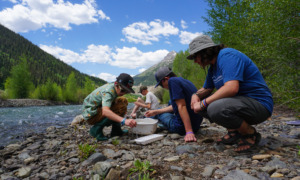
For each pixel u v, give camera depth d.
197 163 1.92
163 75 3.16
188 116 2.80
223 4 7.68
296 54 4.41
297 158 1.82
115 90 3.02
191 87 2.85
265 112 1.96
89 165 2.03
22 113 11.59
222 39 7.24
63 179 1.75
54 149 2.86
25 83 34.59
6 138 4.25
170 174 1.65
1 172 2.04
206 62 2.20
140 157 2.16
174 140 2.87
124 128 4.30
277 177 1.48
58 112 12.47
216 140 2.72
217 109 1.96
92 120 3.11
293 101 4.08
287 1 4.07
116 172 1.66
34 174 1.93
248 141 2.08
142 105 5.06
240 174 1.52
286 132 3.02
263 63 5.21
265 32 4.68
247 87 1.98
